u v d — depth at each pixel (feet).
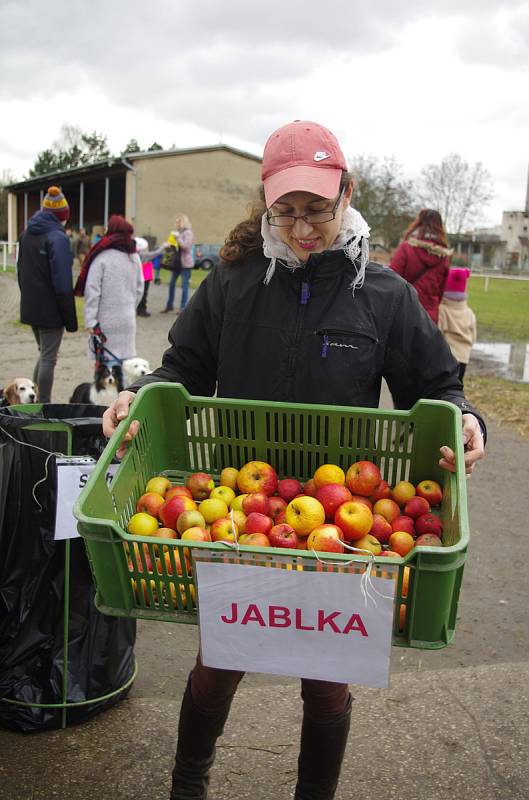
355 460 7.73
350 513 6.67
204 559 5.58
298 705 10.11
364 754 9.14
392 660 11.51
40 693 9.11
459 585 5.48
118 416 7.20
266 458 7.97
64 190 158.92
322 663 5.73
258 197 7.75
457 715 9.92
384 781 8.70
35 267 22.57
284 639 5.74
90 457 8.47
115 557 5.69
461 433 6.67
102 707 9.55
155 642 11.89
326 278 7.18
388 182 134.10
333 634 5.61
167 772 8.76
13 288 67.10
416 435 7.47
